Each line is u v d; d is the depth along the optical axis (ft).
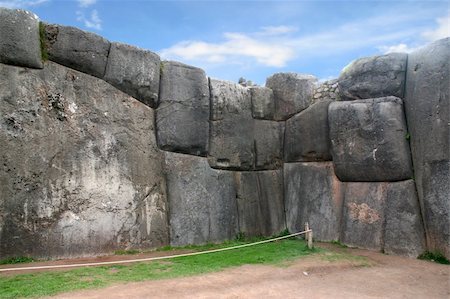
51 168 21.04
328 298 15.60
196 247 25.22
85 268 18.81
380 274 19.39
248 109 29.60
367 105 25.70
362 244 25.09
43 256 20.33
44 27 21.86
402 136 24.41
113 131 23.41
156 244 24.17
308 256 22.48
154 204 24.53
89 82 22.97
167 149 25.68
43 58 21.62
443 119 22.26
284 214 30.22
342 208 26.96
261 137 30.04
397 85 25.09
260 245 25.68
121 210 23.08
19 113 20.43
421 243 22.93
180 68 26.50
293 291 16.37
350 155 26.21
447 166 21.91
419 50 24.52
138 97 24.75
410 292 16.66
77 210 21.59
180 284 16.65
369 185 25.84
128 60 24.20
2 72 20.25
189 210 25.81
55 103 21.58
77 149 22.00
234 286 16.75
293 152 30.19
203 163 26.99
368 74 26.12
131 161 23.91
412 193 23.72
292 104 30.25
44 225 20.52
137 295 15.02
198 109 26.81
